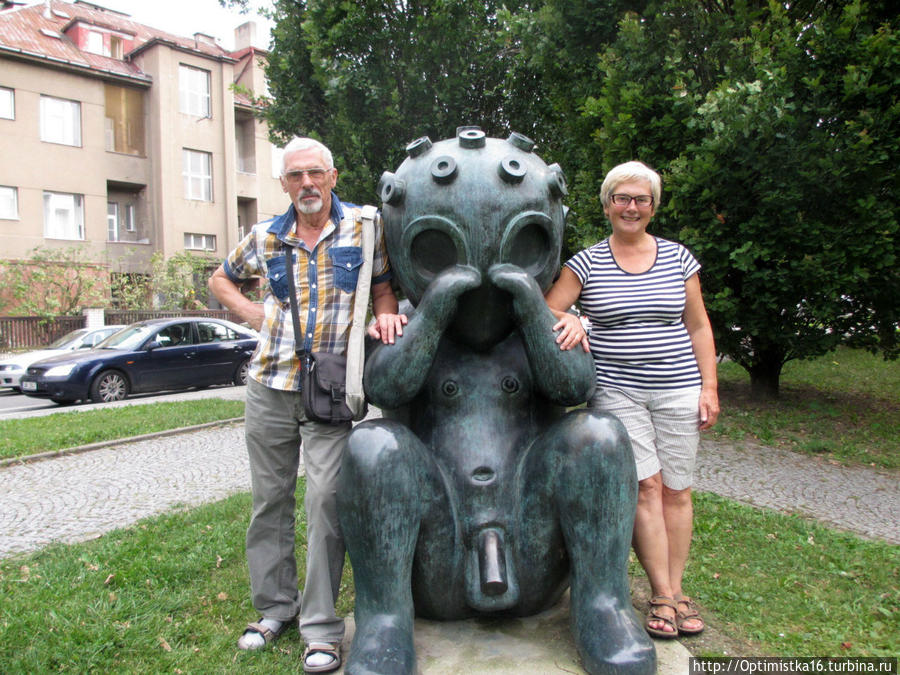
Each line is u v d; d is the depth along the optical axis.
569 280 2.83
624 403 2.77
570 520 2.40
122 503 5.32
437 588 2.52
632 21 6.70
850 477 5.59
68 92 22.03
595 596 2.39
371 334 2.53
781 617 3.03
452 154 2.51
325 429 2.57
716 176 6.33
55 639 2.80
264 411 2.66
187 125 24.14
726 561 3.64
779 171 6.13
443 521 2.47
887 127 5.88
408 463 2.37
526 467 2.53
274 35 9.74
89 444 7.34
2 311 19.95
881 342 7.83
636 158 7.01
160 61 23.36
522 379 2.64
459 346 2.68
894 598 3.19
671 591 2.87
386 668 2.22
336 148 8.99
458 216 2.43
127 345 11.45
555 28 7.59
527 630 2.67
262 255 2.69
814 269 6.28
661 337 2.74
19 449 6.91
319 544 2.55
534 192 2.48
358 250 2.62
